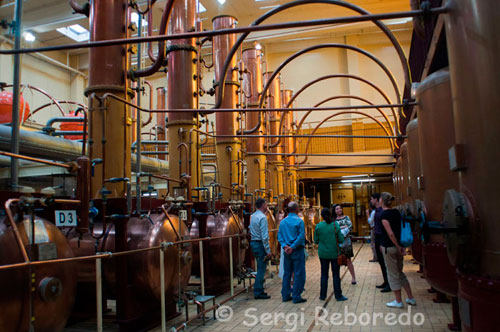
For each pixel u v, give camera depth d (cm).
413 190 612
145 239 486
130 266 486
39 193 384
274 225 981
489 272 236
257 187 1166
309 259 1241
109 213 498
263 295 680
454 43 266
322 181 2191
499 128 228
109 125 546
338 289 649
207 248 705
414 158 611
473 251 249
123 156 547
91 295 542
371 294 690
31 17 1772
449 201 268
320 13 1903
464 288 254
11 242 305
